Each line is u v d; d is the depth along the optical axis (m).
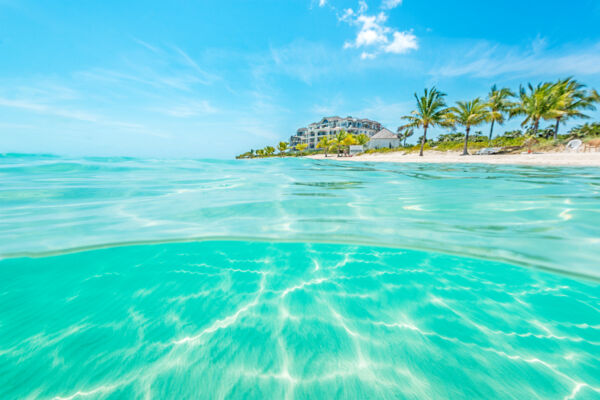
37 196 3.74
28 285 1.66
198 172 7.61
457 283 1.68
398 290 1.64
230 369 1.10
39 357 1.15
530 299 1.50
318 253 2.12
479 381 1.03
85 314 1.42
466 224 2.56
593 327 1.28
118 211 3.07
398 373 1.08
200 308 1.48
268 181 5.91
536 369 1.07
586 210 2.95
